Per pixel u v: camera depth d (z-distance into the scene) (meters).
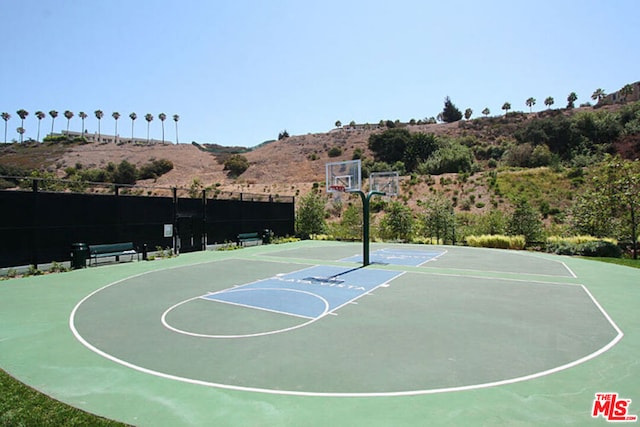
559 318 9.15
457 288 12.48
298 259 19.34
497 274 15.07
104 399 5.26
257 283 13.23
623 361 6.56
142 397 5.32
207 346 7.29
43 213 16.33
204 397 5.31
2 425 4.46
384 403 5.11
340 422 4.64
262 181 71.44
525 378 5.88
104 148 90.00
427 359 6.65
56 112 101.62
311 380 5.83
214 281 13.62
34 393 5.38
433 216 28.33
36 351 7.09
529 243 24.67
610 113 67.75
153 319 9.06
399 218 29.62
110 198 18.80
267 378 5.91
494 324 8.67
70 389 5.57
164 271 15.76
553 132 66.06
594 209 22.30
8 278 14.28
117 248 18.23
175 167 79.88
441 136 81.88
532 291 12.07
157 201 20.91
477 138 78.69
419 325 8.59
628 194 20.30
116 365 6.43
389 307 10.10
